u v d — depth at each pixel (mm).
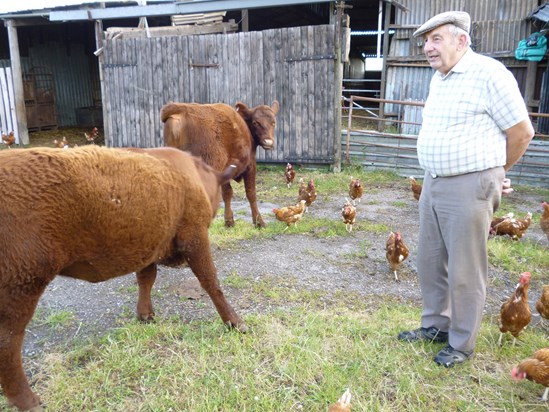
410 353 3535
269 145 6508
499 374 3340
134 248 2975
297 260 5527
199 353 3482
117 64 11625
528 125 3025
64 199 2562
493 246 6027
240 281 4828
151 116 11656
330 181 9789
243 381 3180
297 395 3066
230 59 10852
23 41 17547
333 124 10406
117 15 11258
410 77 13789
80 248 2713
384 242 6277
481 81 3023
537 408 3008
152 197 2975
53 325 3957
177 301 4422
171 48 11172
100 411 2904
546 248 6203
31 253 2473
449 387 3182
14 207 2420
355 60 23812
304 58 10297
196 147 5453
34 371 3312
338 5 9867
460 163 3115
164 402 2971
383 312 4254
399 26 13812
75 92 19641
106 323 4023
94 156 2799
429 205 3457
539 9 12023
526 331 3996
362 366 3355
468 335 3381
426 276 3658
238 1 10430
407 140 10539
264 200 8555
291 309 4270
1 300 2502
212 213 3699
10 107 14227
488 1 13219
